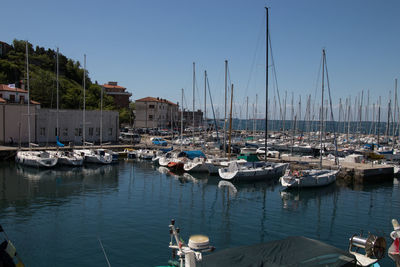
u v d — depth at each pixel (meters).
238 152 58.81
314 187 34.72
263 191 33.25
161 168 46.38
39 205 25.92
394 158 55.16
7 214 23.36
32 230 20.00
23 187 32.78
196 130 116.00
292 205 27.59
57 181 36.06
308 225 22.08
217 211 25.08
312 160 48.84
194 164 41.88
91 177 38.78
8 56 102.25
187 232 19.95
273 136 94.12
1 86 63.66
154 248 17.27
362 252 16.77
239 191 32.88
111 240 18.38
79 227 20.59
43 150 52.12
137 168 46.19
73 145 59.97
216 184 36.19
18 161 46.28
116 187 33.31
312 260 9.20
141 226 20.88
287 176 33.75
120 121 105.12
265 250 9.88
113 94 130.88
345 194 32.62
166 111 125.94
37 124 60.72
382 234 20.44
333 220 23.38
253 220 22.92
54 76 94.19
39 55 114.00
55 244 17.77
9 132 57.34
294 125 89.19
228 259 9.46
